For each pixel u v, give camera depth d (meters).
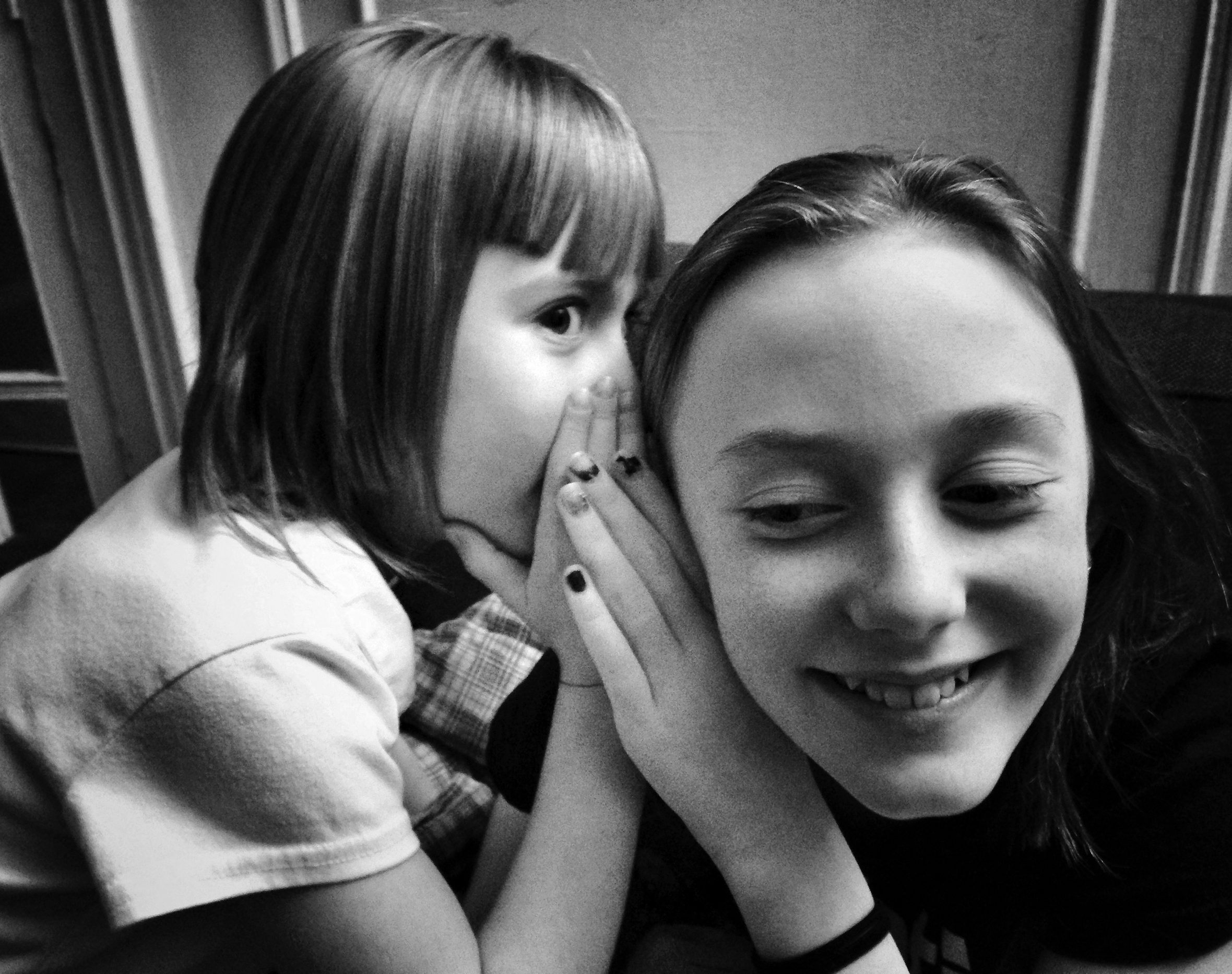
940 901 0.61
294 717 0.52
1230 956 0.50
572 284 0.61
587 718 0.58
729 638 0.43
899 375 0.35
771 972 0.51
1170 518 0.52
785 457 0.38
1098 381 0.46
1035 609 0.38
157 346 1.67
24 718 0.54
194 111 1.51
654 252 0.66
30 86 1.53
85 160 1.56
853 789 0.42
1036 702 0.41
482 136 0.59
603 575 0.52
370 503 0.67
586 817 0.57
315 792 0.51
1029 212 0.43
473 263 0.59
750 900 0.50
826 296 0.36
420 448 0.62
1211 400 0.76
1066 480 0.38
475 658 0.92
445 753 0.90
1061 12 1.13
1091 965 0.52
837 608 0.38
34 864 0.59
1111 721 0.50
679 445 0.45
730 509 0.40
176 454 0.71
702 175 1.31
